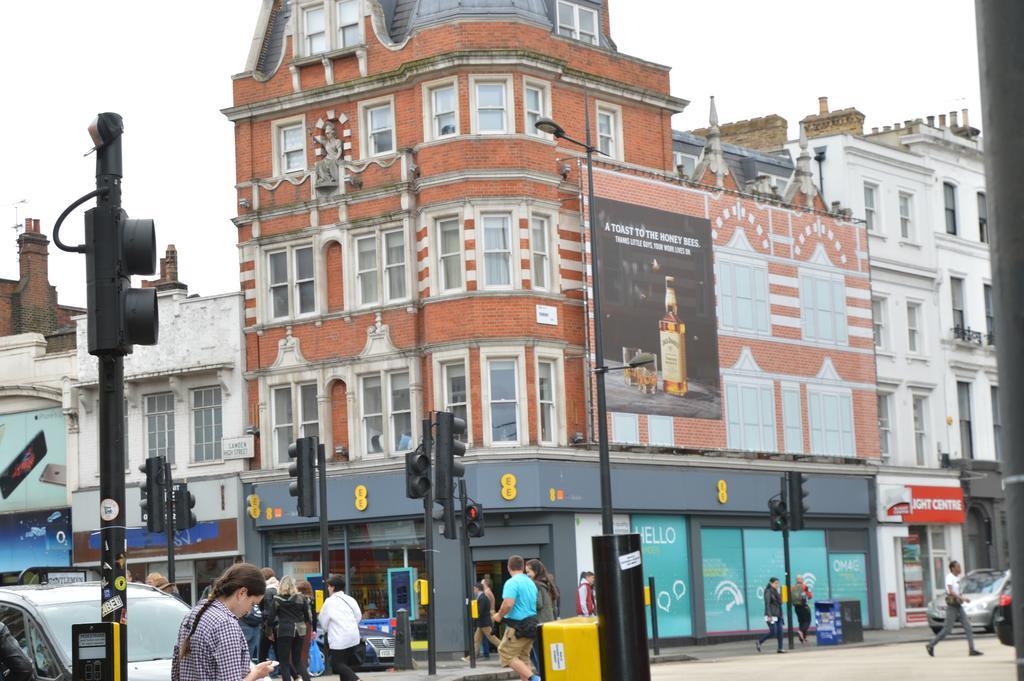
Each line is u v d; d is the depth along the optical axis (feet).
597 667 25.53
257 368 138.92
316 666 89.92
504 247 127.65
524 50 127.65
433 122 129.70
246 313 140.26
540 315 127.44
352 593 132.05
